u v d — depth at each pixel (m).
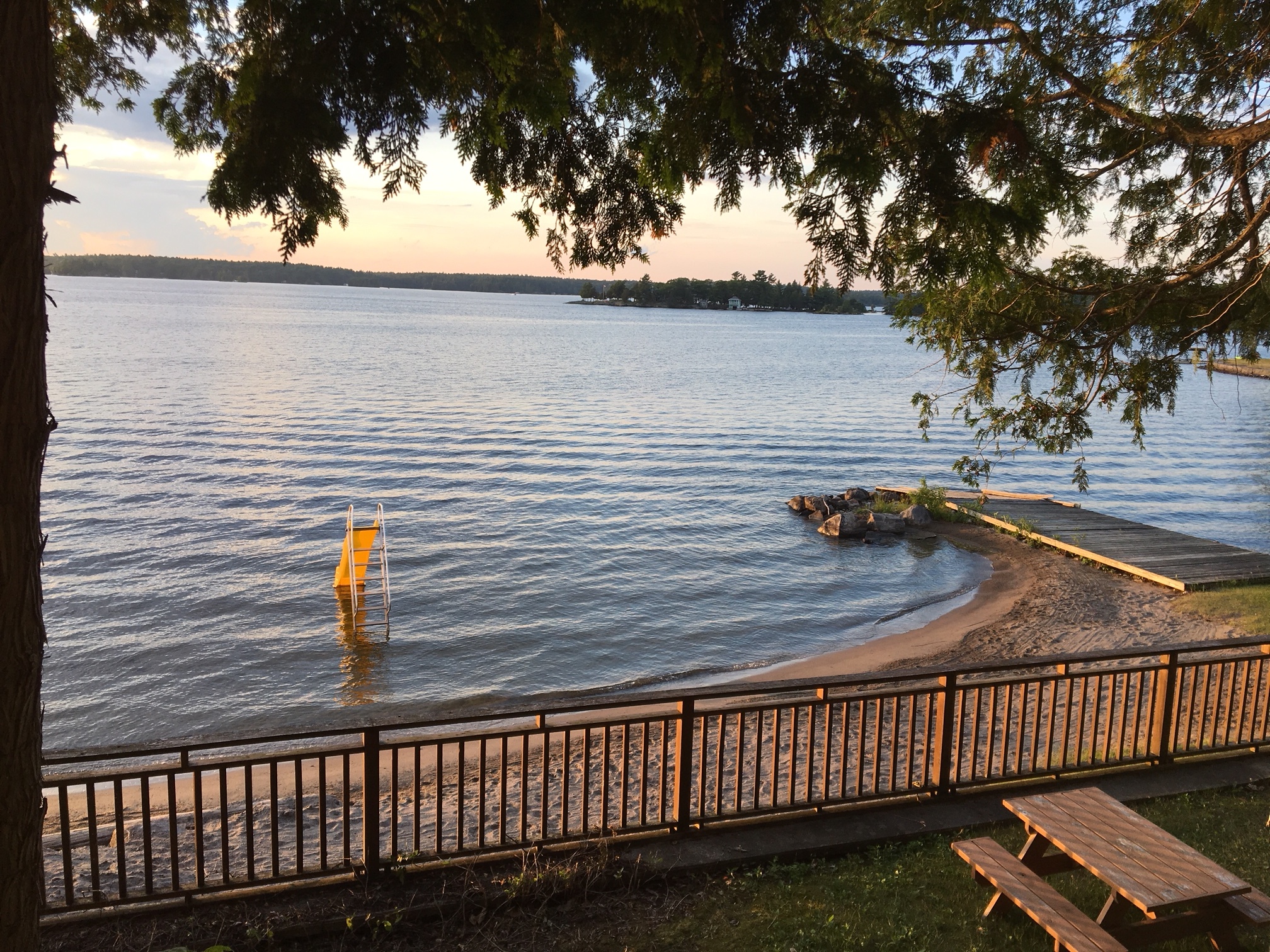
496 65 3.77
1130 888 3.65
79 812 8.91
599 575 20.50
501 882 4.68
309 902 4.48
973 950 4.24
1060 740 9.13
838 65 4.05
